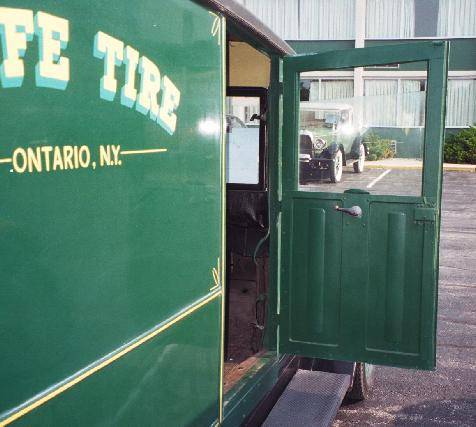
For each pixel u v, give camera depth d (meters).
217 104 2.55
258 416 3.44
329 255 3.65
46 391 1.58
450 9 22.09
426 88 3.36
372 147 3.51
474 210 12.65
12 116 1.44
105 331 1.82
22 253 1.49
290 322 3.77
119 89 1.84
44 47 1.53
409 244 3.48
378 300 3.57
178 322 2.26
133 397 1.98
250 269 4.55
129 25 1.89
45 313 1.57
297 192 3.68
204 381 2.51
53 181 1.58
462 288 7.48
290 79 3.66
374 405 4.61
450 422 4.34
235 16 2.72
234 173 4.01
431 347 3.48
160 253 2.12
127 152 1.90
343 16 22.53
